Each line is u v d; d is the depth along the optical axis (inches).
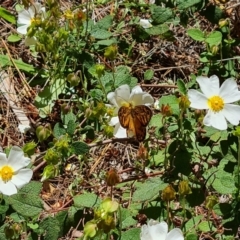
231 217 22.2
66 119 24.2
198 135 24.4
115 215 21.5
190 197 22.5
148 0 32.5
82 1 33.3
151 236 19.9
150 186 22.7
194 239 20.9
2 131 28.9
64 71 28.3
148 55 31.3
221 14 29.1
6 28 32.4
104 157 27.7
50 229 21.5
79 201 21.8
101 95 25.9
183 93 25.0
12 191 21.6
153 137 26.0
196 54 32.1
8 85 30.1
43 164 25.5
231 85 22.8
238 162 21.7
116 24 31.3
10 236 21.2
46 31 26.1
